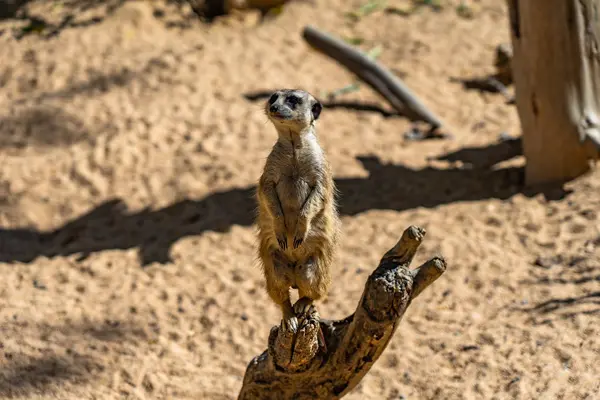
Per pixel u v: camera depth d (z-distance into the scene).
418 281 6.42
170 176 12.41
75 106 13.76
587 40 11.02
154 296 10.16
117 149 12.81
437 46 16.89
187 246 11.10
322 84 15.35
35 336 9.28
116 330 9.53
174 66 14.91
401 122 14.41
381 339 6.59
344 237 11.11
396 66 16.19
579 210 10.88
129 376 8.86
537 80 11.13
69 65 14.80
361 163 12.85
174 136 13.23
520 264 10.14
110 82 14.45
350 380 6.92
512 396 8.03
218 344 9.41
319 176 6.33
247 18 17.38
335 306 9.79
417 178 12.35
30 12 16.08
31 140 13.14
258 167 12.61
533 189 11.56
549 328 8.86
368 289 6.45
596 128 11.20
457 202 11.62
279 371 6.84
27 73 14.62
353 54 14.63
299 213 6.24
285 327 6.41
